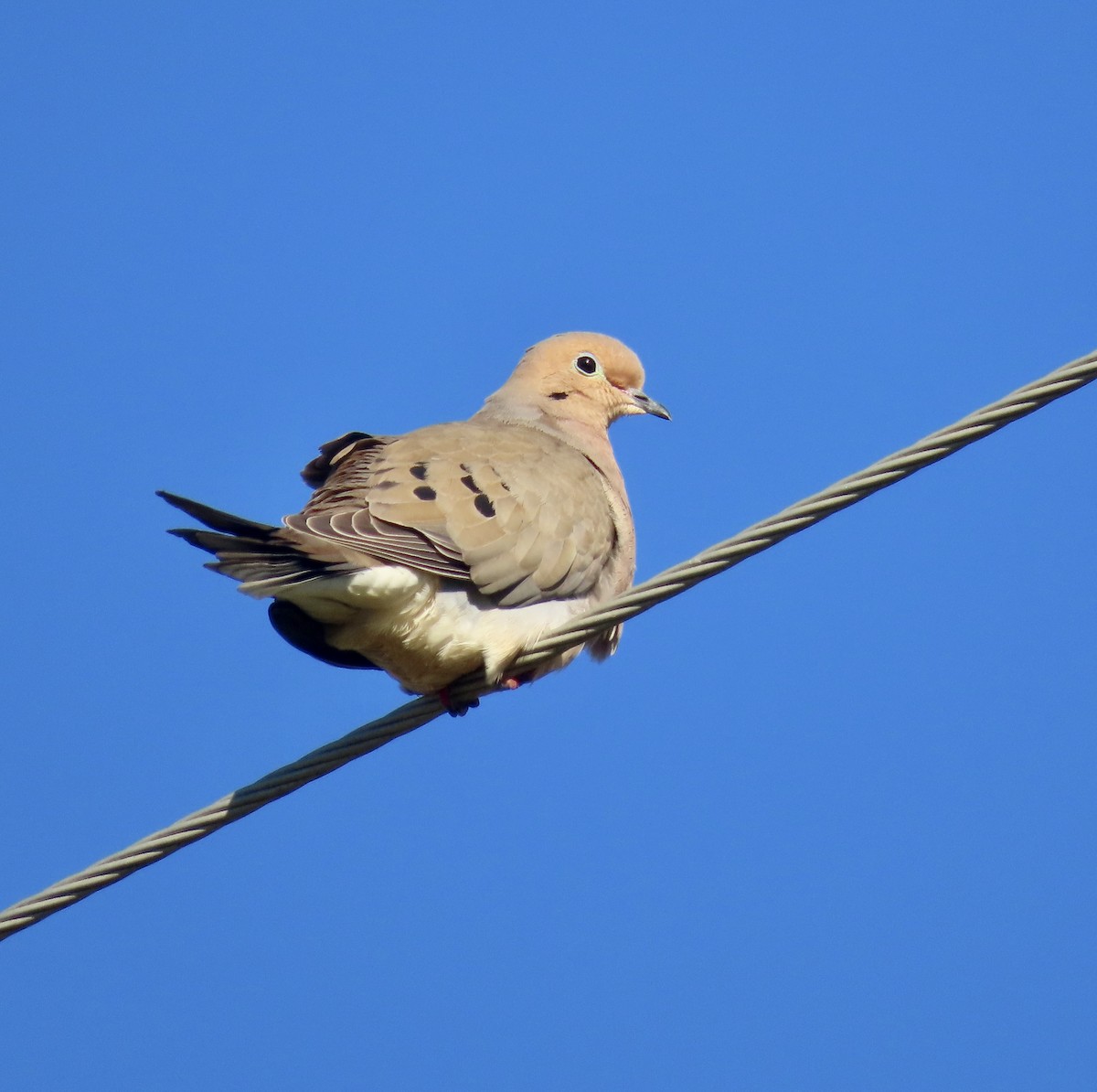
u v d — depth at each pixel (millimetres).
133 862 10297
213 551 10500
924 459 9656
